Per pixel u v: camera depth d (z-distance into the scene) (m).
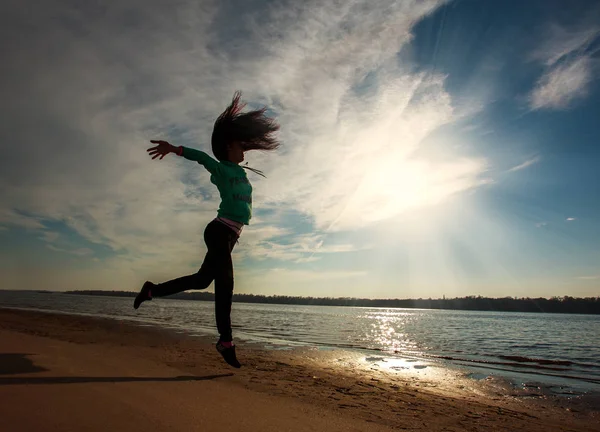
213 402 2.27
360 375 5.20
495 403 4.19
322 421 2.26
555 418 3.71
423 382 5.16
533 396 4.77
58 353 3.64
